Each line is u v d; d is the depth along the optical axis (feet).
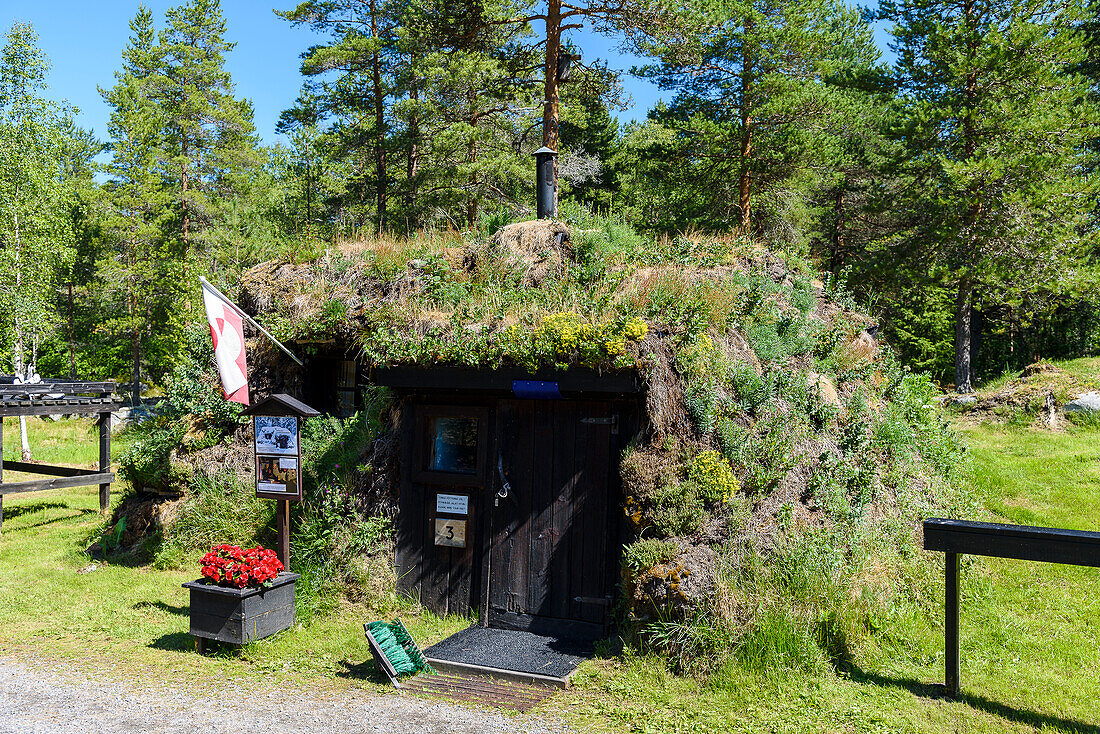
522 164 72.02
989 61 61.72
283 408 21.76
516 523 22.52
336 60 80.38
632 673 18.37
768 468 20.61
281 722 16.43
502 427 22.88
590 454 21.70
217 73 107.96
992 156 63.62
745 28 69.77
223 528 28.48
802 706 16.75
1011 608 22.31
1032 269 64.44
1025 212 62.95
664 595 18.65
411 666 19.26
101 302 111.75
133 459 31.89
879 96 77.20
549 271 26.40
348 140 82.43
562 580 21.77
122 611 24.41
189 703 17.51
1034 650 19.71
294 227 112.98
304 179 122.42
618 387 20.70
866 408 26.30
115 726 16.33
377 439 25.66
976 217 65.92
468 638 21.40
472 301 25.39
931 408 32.17
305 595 23.38
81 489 49.11
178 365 33.17
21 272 72.08
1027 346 81.05
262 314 30.71
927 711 16.52
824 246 87.92
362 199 88.38
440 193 73.72
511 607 22.39
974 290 72.43
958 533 16.96
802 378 23.53
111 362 127.75
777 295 26.37
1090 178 63.46
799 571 19.39
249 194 110.52
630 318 21.09
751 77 70.33
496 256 27.63
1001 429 47.73
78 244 115.96
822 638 19.16
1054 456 38.83
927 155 68.49
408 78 72.90
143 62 107.24
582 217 29.58
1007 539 16.35
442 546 23.54
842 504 22.36
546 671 18.75
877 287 75.87
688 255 27.02
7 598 25.91
